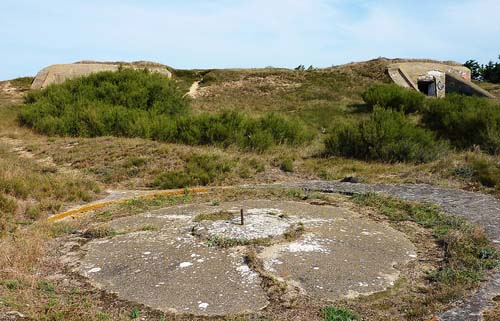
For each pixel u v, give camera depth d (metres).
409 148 11.09
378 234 5.60
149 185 9.20
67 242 5.69
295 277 4.34
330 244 5.20
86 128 14.84
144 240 5.57
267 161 10.91
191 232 5.71
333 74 25.61
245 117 14.73
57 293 4.15
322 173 9.98
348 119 18.67
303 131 14.92
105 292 4.20
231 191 8.17
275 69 27.25
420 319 3.46
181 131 14.06
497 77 30.97
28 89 23.19
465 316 3.41
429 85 24.86
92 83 18.77
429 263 4.68
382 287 4.14
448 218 5.98
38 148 12.34
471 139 13.64
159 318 3.68
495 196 7.14
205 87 24.38
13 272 4.49
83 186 8.51
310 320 3.56
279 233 5.42
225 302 3.91
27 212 6.93
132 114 15.31
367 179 8.88
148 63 26.58
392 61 26.48
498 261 4.45
